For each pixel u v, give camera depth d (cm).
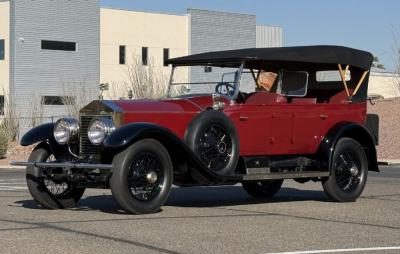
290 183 1623
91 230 862
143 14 5219
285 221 959
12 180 1855
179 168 1059
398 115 3634
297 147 1169
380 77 5797
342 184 1205
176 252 733
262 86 1195
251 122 1113
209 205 1155
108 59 5072
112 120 1004
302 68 1232
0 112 4378
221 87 1148
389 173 2100
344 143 1198
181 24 5406
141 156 983
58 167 1025
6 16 4716
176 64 1216
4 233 840
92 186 1029
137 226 895
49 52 4812
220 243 784
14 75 4675
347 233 862
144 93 3444
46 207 1088
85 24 4962
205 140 1047
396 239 823
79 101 3778
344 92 1255
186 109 1067
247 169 1112
